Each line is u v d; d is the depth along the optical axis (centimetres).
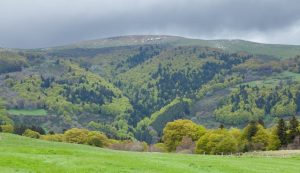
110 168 5253
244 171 5916
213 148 15325
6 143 8544
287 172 6109
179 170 5522
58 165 5266
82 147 9200
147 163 5866
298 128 16000
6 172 4700
